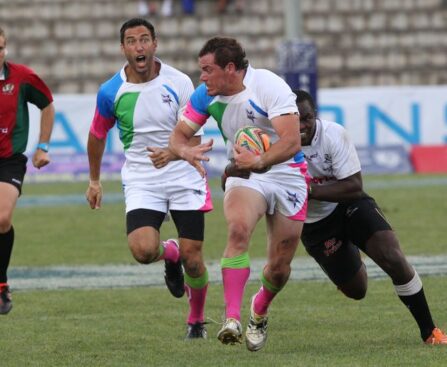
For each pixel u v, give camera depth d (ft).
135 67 85.25
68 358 79.25
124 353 81.10
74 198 236.84
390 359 74.90
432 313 97.45
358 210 84.69
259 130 74.69
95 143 88.79
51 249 154.61
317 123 84.07
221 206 214.07
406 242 154.81
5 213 92.48
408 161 294.46
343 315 98.73
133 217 86.28
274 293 78.74
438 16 349.82
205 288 88.48
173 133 77.66
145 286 120.98
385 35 346.54
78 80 330.13
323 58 339.98
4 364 77.20
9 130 96.22
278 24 343.26
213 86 74.54
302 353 79.30
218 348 82.89
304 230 88.89
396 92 293.43
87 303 108.88
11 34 339.77
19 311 103.96
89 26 341.00
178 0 346.33
